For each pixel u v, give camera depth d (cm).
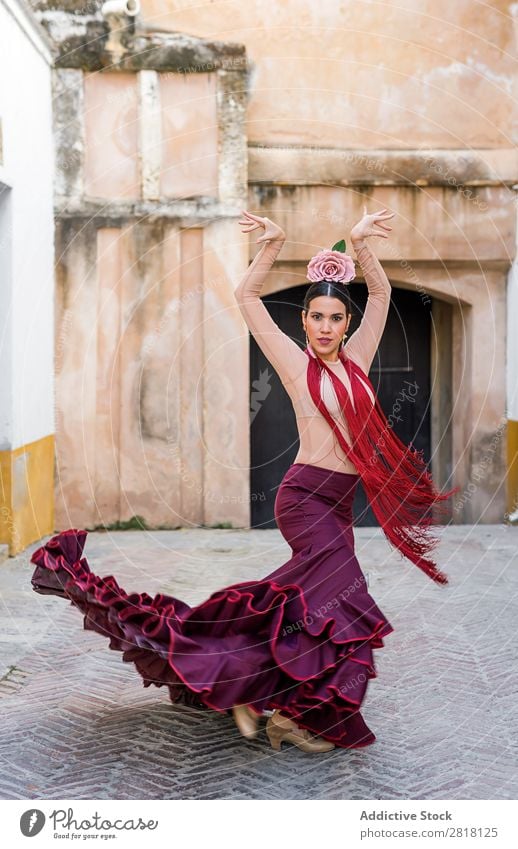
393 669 473
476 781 339
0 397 761
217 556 802
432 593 643
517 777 343
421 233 981
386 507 378
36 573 372
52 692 436
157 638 336
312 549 359
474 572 716
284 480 373
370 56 976
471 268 1009
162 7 943
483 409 1021
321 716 355
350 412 365
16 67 776
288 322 1034
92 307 931
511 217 986
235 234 943
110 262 933
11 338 762
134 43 921
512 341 993
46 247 889
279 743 364
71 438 930
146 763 352
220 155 938
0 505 761
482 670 472
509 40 981
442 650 506
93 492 936
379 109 980
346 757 359
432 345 1091
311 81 972
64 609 592
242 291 377
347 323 378
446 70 982
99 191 930
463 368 1035
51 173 909
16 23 771
